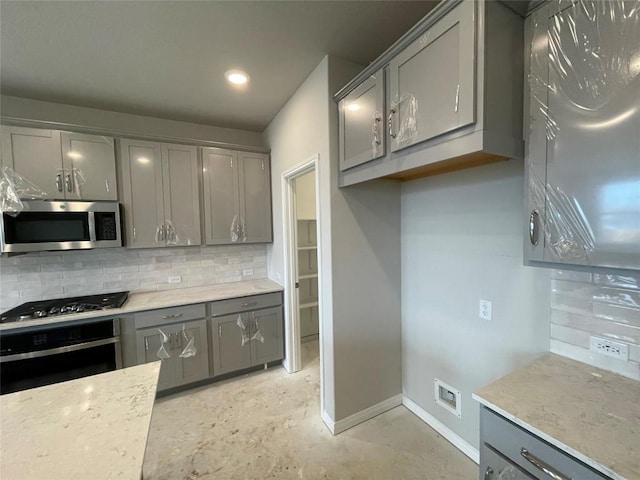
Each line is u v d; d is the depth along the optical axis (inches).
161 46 70.9
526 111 44.9
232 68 81.1
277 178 115.0
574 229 39.7
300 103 91.1
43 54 72.4
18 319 78.5
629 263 35.1
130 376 47.4
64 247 87.5
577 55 38.8
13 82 85.0
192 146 107.8
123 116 107.8
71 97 94.9
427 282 80.5
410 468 67.7
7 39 66.2
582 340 49.6
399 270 88.7
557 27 40.7
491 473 40.6
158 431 81.6
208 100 99.5
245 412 89.7
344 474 66.6
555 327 53.2
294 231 111.8
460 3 44.0
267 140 123.9
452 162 59.7
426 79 50.5
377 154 62.1
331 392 80.0
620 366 45.3
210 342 104.2
